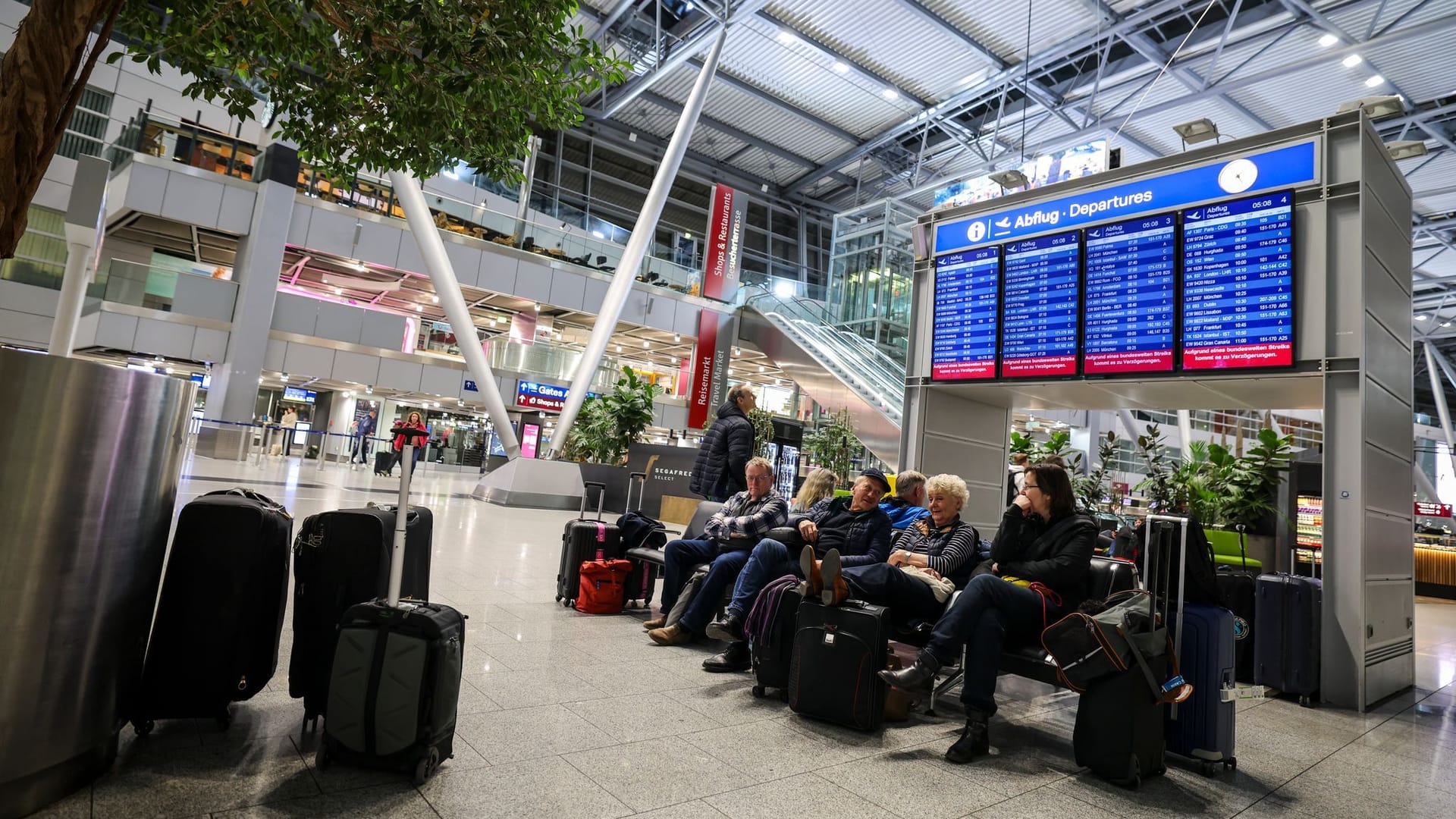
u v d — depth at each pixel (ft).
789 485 46.60
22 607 6.33
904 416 22.59
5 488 6.27
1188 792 9.46
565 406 48.03
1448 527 91.09
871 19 65.77
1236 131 73.72
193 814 6.60
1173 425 92.32
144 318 54.85
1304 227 16.22
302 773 7.62
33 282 65.21
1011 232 20.94
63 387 6.63
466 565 21.30
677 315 77.51
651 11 73.10
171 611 8.05
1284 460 25.72
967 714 10.24
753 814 7.63
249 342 57.57
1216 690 10.29
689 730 10.02
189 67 10.23
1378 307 16.25
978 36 66.33
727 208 80.18
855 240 59.57
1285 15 55.31
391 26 9.79
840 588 11.05
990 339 20.89
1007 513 12.07
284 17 9.61
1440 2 51.80
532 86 11.40
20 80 6.98
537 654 13.01
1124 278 18.60
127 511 7.27
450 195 74.95
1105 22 60.64
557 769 8.30
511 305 75.82
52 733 6.54
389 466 57.77
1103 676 9.62
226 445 55.93
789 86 80.48
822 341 59.67
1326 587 15.17
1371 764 11.19
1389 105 15.52
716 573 14.74
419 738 7.64
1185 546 10.91
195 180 56.24
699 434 76.59
